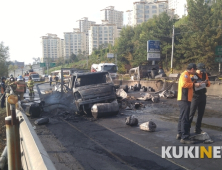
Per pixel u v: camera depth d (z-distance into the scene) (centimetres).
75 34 11900
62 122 855
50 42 12106
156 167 432
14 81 1330
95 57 8375
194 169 417
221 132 643
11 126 312
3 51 3909
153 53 3475
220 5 3903
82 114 986
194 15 3734
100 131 708
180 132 583
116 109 910
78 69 1199
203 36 3547
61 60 10606
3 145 693
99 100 955
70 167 450
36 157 206
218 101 1298
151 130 674
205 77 585
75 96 1014
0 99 1366
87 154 517
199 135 564
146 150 523
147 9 10581
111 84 1038
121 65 6122
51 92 1060
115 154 509
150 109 1084
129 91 2098
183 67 4312
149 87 2019
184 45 3934
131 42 6134
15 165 315
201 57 3650
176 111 1018
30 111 948
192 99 586
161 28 4556
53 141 622
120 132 687
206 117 876
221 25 3519
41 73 9612
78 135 673
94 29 10581
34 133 275
